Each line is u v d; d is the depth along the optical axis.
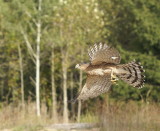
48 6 27.78
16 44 30.12
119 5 30.22
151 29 27.44
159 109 16.19
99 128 16.70
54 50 30.47
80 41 27.20
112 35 30.86
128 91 26.61
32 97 34.00
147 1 28.19
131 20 30.59
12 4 29.06
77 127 18.16
